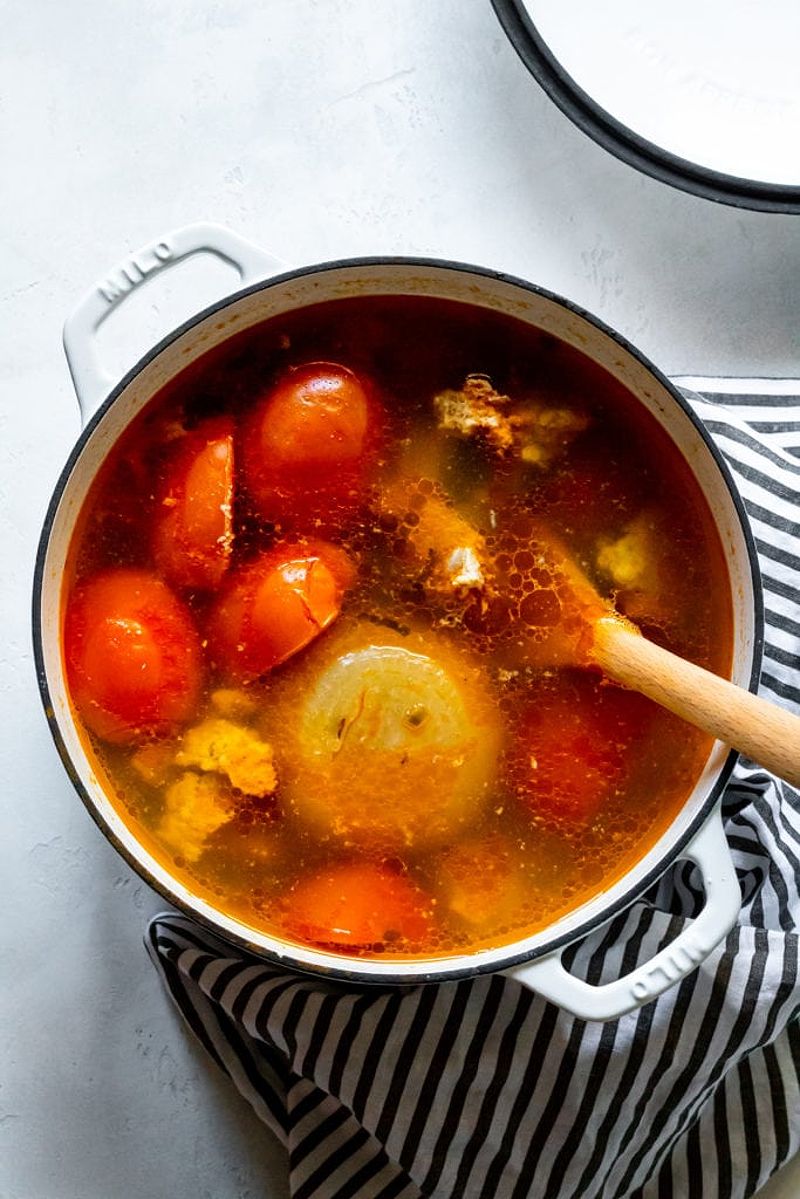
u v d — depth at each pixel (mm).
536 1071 861
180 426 798
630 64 899
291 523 794
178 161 922
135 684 781
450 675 786
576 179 933
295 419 790
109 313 788
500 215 929
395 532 797
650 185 934
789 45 900
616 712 796
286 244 921
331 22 930
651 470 809
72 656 787
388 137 928
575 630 796
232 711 788
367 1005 861
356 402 797
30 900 901
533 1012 859
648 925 857
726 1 900
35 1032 901
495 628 795
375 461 802
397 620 792
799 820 886
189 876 789
